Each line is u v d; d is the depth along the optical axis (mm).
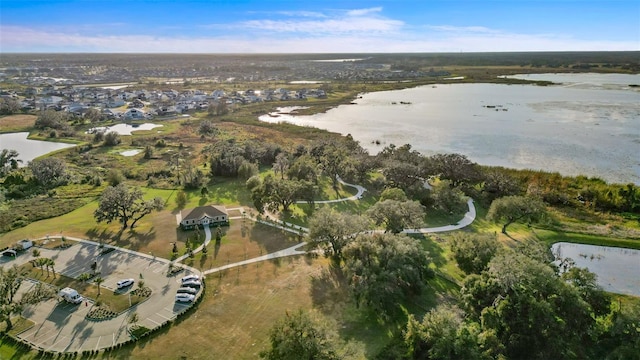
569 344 56375
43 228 97438
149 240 90375
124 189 98375
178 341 59625
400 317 64500
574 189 117062
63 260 82062
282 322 53750
